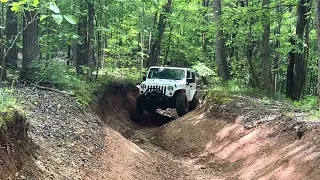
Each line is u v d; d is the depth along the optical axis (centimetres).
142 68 2284
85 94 1257
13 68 1599
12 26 1588
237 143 980
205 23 2505
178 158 1107
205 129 1234
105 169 689
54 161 592
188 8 2403
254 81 1741
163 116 1841
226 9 1795
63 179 544
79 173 599
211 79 2077
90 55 1564
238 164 882
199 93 2031
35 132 691
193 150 1150
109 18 1688
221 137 1099
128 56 2641
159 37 2381
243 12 1382
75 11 1491
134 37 2541
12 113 516
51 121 805
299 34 1504
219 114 1244
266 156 813
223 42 1895
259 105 1174
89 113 1078
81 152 697
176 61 2911
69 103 1026
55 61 1321
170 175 873
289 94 1622
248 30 1639
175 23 2378
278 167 724
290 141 788
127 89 1956
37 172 511
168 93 1603
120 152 852
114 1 1595
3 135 467
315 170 620
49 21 1686
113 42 2189
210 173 910
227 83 1781
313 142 705
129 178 732
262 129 932
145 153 1004
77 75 1577
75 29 1722
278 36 1875
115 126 1440
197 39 2873
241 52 2255
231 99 1295
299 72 1566
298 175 647
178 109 1591
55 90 1133
